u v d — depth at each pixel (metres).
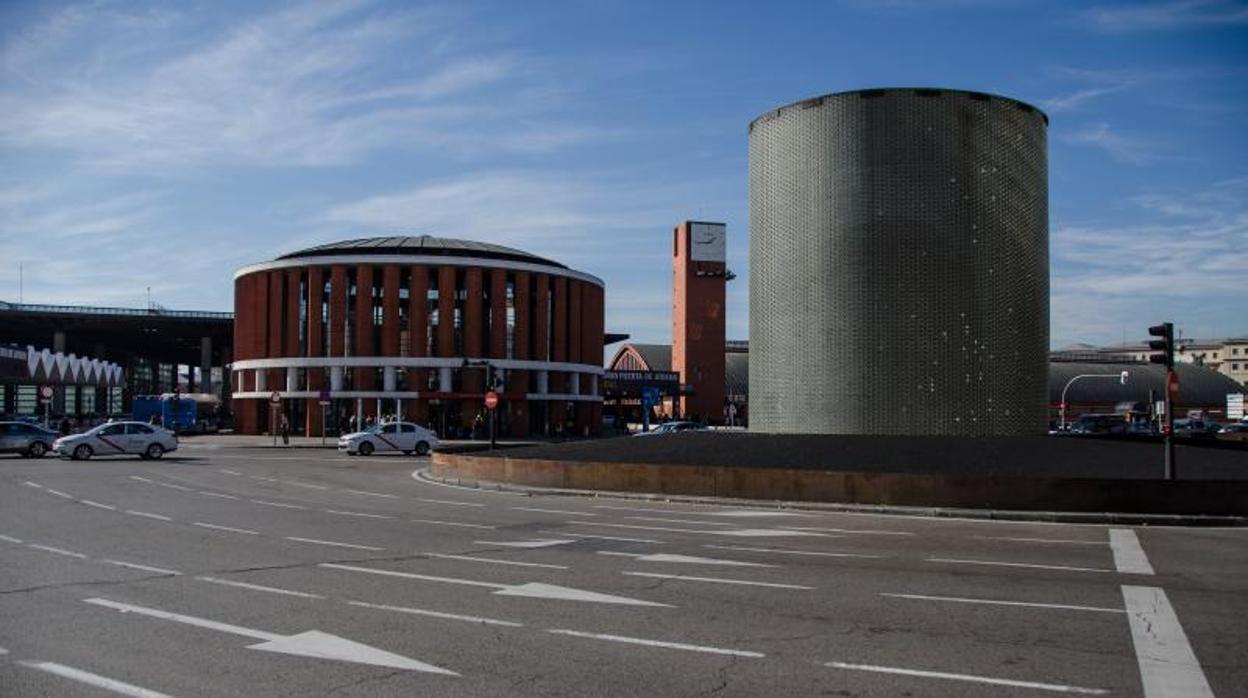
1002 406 26.23
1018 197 26.89
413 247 77.81
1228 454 24.06
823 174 27.38
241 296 82.69
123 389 138.12
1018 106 27.16
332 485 28.48
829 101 27.41
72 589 11.09
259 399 79.38
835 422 26.83
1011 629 9.09
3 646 8.39
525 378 80.25
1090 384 114.25
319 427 76.19
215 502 22.45
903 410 26.16
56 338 103.00
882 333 26.41
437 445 49.44
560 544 15.28
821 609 10.04
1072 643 8.55
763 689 7.11
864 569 12.73
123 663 7.82
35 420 61.12
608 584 11.54
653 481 24.25
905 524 18.64
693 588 11.27
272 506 21.64
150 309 104.94
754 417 29.52
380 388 76.75
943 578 12.02
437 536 16.30
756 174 29.69
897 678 7.41
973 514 19.92
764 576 12.15
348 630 9.02
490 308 79.38
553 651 8.23
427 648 8.33
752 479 22.70
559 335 83.69
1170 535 17.02
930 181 26.28
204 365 108.31
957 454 23.75
